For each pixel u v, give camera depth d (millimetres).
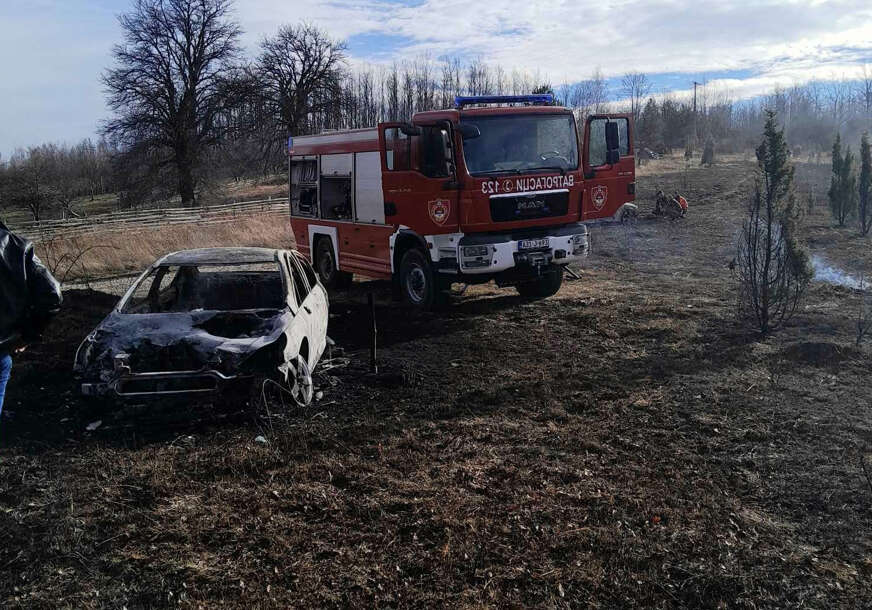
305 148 13977
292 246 22422
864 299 11000
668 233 20859
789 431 5785
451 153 10055
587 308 11055
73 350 8547
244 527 4242
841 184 20500
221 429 5891
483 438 5711
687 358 8016
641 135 68062
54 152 78688
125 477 4926
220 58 43062
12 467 5105
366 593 3582
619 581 3688
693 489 4746
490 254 10320
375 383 7320
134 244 20281
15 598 3527
